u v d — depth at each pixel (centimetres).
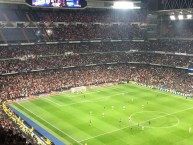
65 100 7588
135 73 10219
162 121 6016
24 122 5866
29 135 4944
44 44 9888
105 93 8338
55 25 10244
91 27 11000
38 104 7206
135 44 11362
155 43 11100
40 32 9869
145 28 11569
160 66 10338
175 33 10881
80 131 5438
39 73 9088
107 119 6106
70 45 10406
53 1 9025
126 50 11081
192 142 4966
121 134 5306
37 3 8806
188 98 7844
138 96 8025
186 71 9644
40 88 8325
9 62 8819
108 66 10612
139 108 6906
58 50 9894
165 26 11294
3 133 2639
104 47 10900
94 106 7050
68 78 9206
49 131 5422
